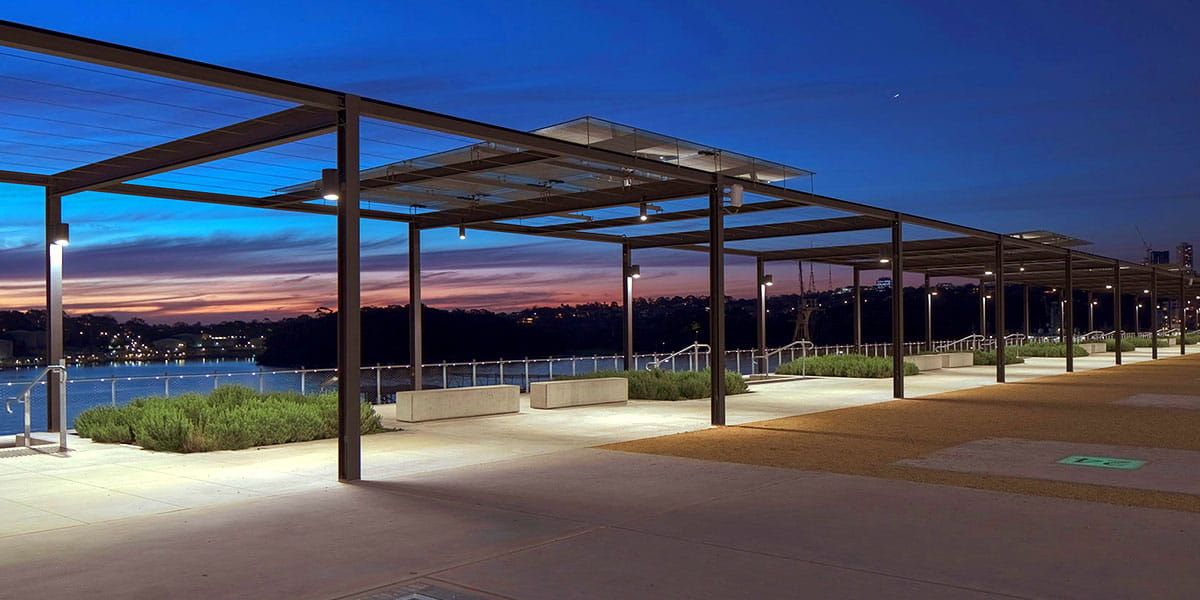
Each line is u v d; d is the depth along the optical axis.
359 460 10.55
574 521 8.16
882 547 7.11
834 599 5.75
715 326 16.66
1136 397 22.62
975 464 11.61
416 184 17.56
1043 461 11.88
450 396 17.86
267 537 7.57
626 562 6.70
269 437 14.02
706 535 7.56
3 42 8.23
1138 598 5.76
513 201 20.05
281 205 17.91
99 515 8.52
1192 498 9.23
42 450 13.16
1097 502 8.98
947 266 41.16
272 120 11.84
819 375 32.38
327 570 6.50
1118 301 41.06
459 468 11.42
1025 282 57.31
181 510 8.76
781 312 82.50
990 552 6.93
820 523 8.02
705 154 17.61
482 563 6.68
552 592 5.93
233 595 5.89
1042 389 25.59
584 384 20.78
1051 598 5.76
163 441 13.39
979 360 40.38
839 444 13.74
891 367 32.00
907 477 10.59
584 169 16.36
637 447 13.44
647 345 70.62
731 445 13.62
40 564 6.69
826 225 25.02
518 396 19.28
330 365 50.69
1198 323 103.44
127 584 6.15
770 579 6.21
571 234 26.20
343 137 10.71
